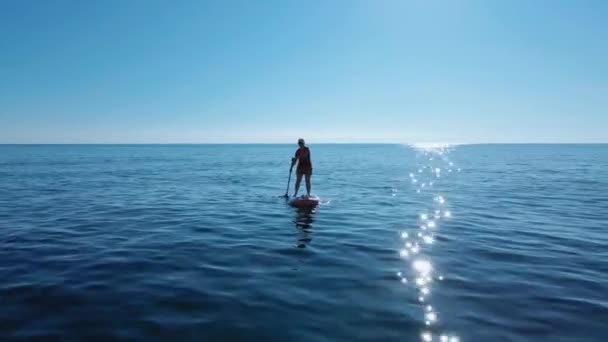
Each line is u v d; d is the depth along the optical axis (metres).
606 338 3.53
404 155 77.38
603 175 25.48
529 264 5.87
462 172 28.88
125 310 4.14
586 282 5.05
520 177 24.09
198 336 3.58
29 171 29.48
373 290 4.78
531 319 3.93
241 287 4.88
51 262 5.92
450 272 5.48
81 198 14.02
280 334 3.62
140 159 57.22
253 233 8.09
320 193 15.58
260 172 29.38
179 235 7.89
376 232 8.20
